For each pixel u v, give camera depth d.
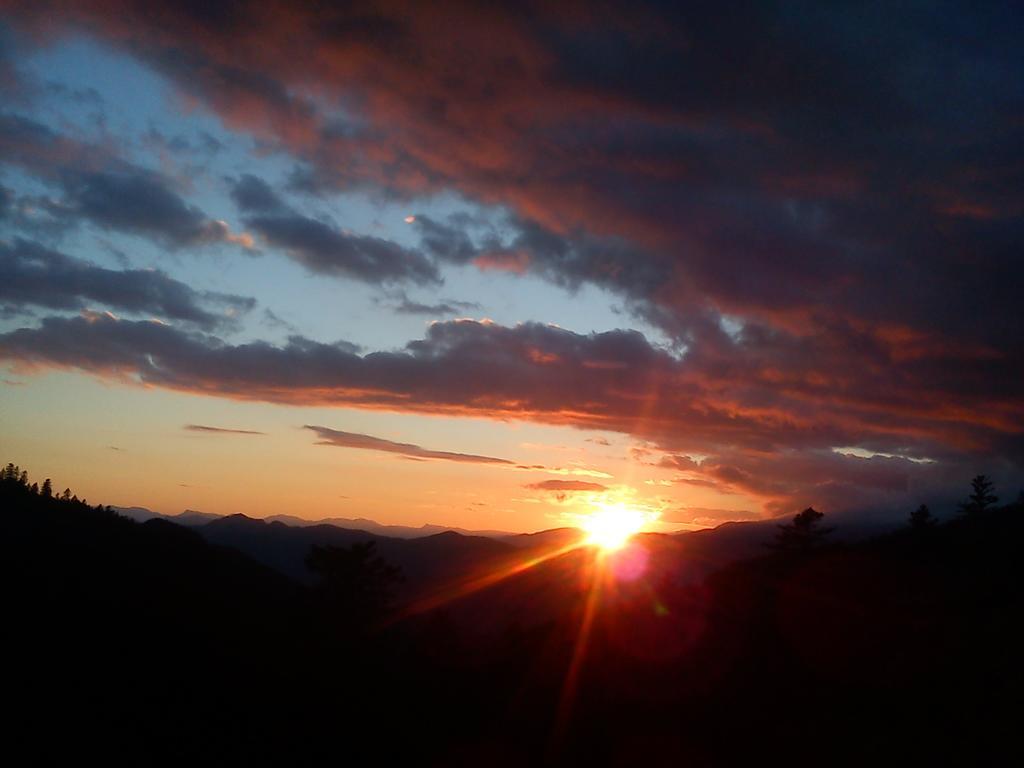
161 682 21.11
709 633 27.00
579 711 21.52
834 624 23.50
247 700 21.30
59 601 25.53
